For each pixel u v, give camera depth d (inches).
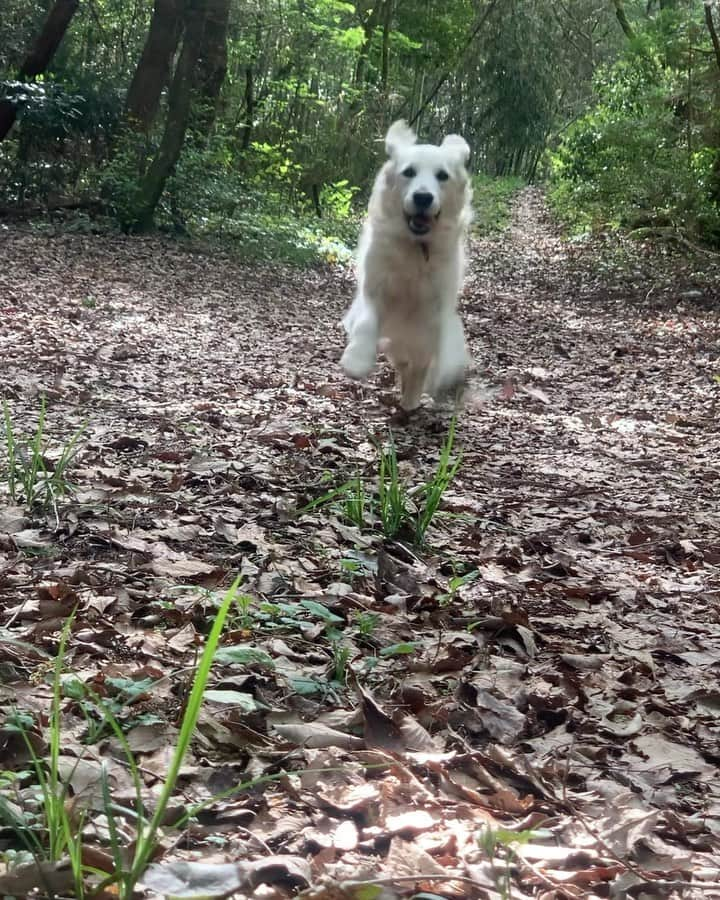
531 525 76.1
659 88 326.3
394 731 38.4
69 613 46.4
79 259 220.8
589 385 152.0
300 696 41.0
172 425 89.1
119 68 330.0
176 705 38.5
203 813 31.3
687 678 50.7
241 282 229.6
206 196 290.0
